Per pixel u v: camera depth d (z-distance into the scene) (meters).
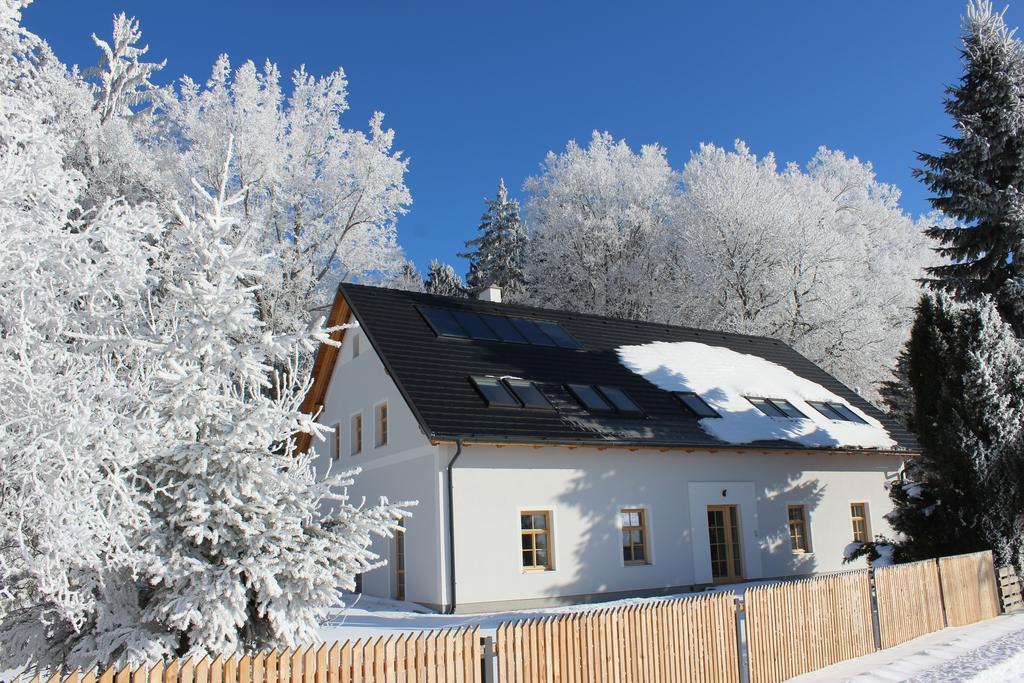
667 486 18.84
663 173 44.34
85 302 7.63
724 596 9.08
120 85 33.62
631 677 7.87
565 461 17.50
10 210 7.09
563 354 21.50
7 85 11.16
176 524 6.89
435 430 15.85
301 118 34.47
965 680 8.85
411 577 16.89
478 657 6.85
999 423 15.14
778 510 20.77
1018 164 21.06
